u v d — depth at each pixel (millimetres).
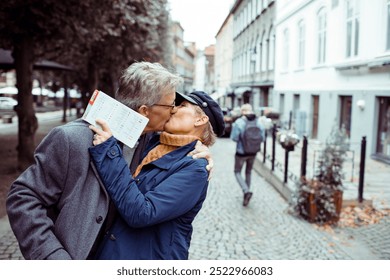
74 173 1601
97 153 1612
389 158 11180
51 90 47781
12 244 4805
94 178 1621
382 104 11641
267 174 9609
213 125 2002
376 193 7594
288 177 8414
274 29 22328
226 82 31125
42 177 1605
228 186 8875
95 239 1612
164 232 1731
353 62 12367
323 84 15367
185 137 1775
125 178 1617
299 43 18422
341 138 6266
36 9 7812
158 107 1714
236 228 5816
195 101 1943
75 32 8688
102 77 22391
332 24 14508
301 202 6246
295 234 5562
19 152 9516
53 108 45906
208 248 4953
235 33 28047
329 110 14773
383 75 11250
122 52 14742
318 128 15797
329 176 6207
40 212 1575
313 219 6051
